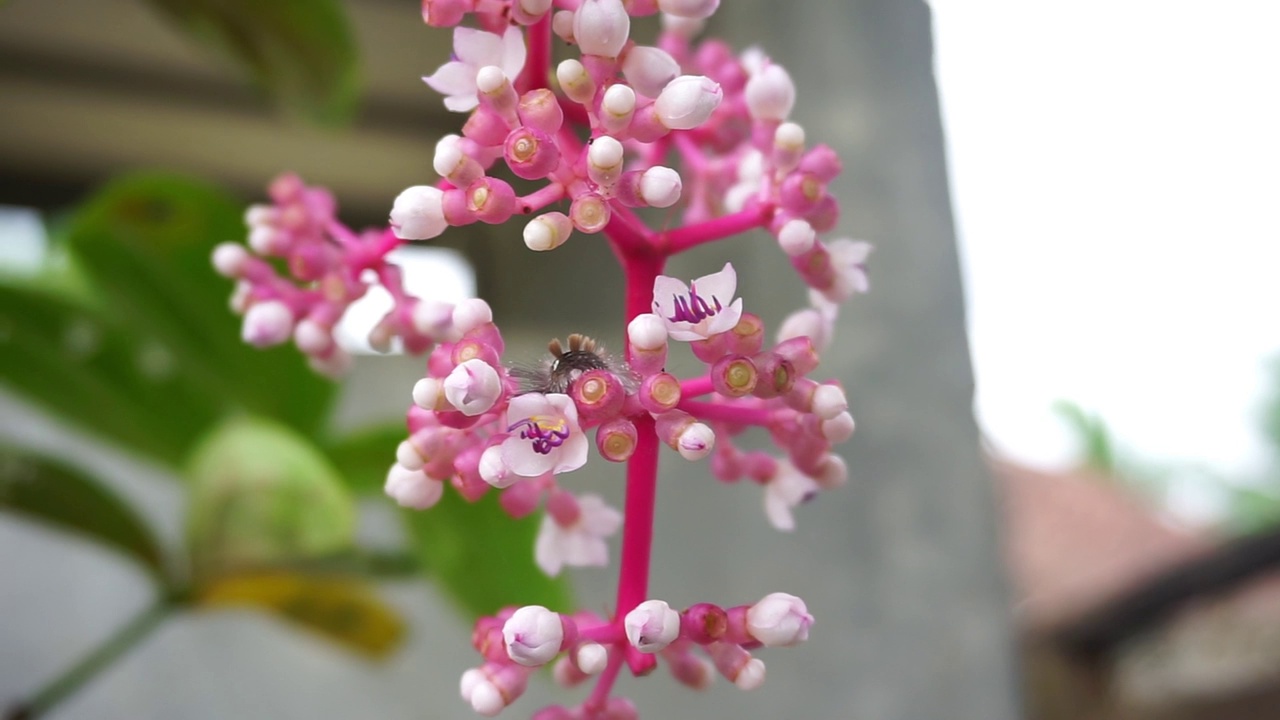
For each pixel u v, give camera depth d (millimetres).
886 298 935
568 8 290
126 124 898
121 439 533
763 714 889
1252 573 1341
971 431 956
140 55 839
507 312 864
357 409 945
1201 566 1362
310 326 334
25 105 860
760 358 276
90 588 867
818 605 902
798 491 314
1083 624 1434
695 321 272
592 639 285
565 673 295
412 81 903
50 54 822
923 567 920
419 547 464
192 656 886
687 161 337
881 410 924
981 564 940
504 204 273
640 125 272
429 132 957
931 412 939
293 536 437
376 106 922
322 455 524
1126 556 1578
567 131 296
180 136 922
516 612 274
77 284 507
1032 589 1515
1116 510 1723
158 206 469
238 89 880
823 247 298
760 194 304
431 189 277
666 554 891
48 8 777
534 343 805
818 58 939
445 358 285
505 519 449
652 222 458
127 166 939
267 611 515
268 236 338
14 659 829
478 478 286
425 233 277
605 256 757
